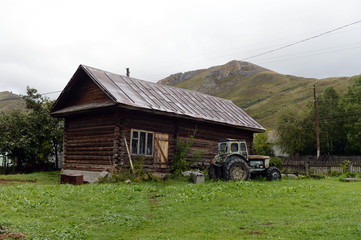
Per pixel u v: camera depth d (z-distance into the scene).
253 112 145.00
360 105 57.84
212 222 9.73
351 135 56.28
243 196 13.83
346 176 25.44
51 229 8.84
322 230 8.38
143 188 15.96
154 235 8.41
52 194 13.52
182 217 10.55
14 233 8.14
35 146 31.44
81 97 23.47
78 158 22.52
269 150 61.75
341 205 12.16
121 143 19.66
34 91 33.84
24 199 12.12
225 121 25.27
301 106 125.00
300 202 12.67
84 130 22.55
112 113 20.70
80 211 11.19
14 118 31.11
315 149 59.97
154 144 21.47
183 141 22.91
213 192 14.32
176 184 18.72
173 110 21.86
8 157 30.83
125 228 9.20
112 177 18.39
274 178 20.55
